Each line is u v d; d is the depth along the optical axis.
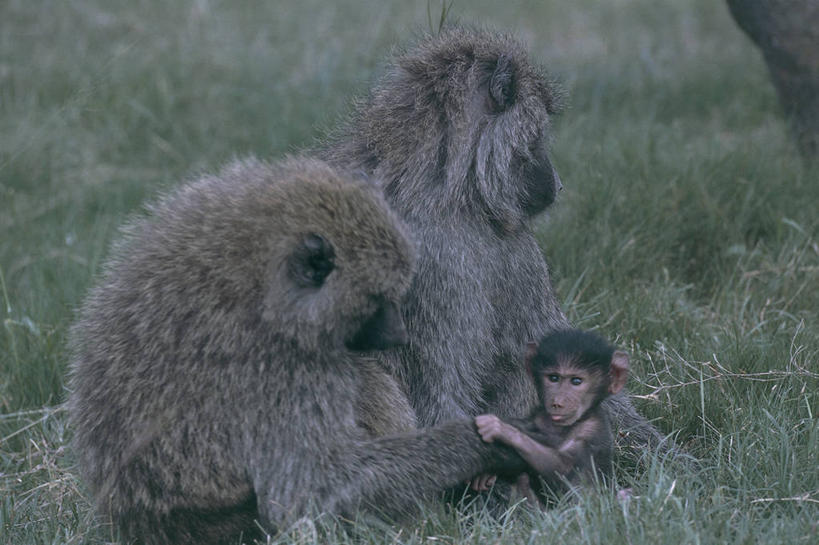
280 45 22.30
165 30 22.78
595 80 19.91
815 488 7.54
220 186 7.71
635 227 12.47
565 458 7.64
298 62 21.20
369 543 6.89
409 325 8.02
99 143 17.69
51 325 11.38
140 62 20.38
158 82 19.25
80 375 7.73
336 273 7.07
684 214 12.91
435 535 7.20
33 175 16.48
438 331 7.99
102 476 7.44
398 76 8.64
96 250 13.09
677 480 7.44
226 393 7.06
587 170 13.85
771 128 16.92
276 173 7.64
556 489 7.61
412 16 24.31
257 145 17.28
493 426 7.50
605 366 7.79
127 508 7.36
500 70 8.32
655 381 9.71
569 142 15.77
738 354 9.70
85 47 21.11
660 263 12.29
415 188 8.15
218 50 21.62
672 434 8.83
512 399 8.69
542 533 6.84
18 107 18.38
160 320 7.29
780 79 14.60
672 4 26.16
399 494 7.25
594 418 7.85
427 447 7.38
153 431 7.15
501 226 8.43
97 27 22.36
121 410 7.31
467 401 8.09
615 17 25.47
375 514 7.20
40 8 22.92
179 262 7.36
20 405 10.56
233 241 7.21
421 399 8.05
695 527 6.79
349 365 7.44
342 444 7.18
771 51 14.53
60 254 13.50
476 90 8.37
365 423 7.64
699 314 11.18
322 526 7.01
